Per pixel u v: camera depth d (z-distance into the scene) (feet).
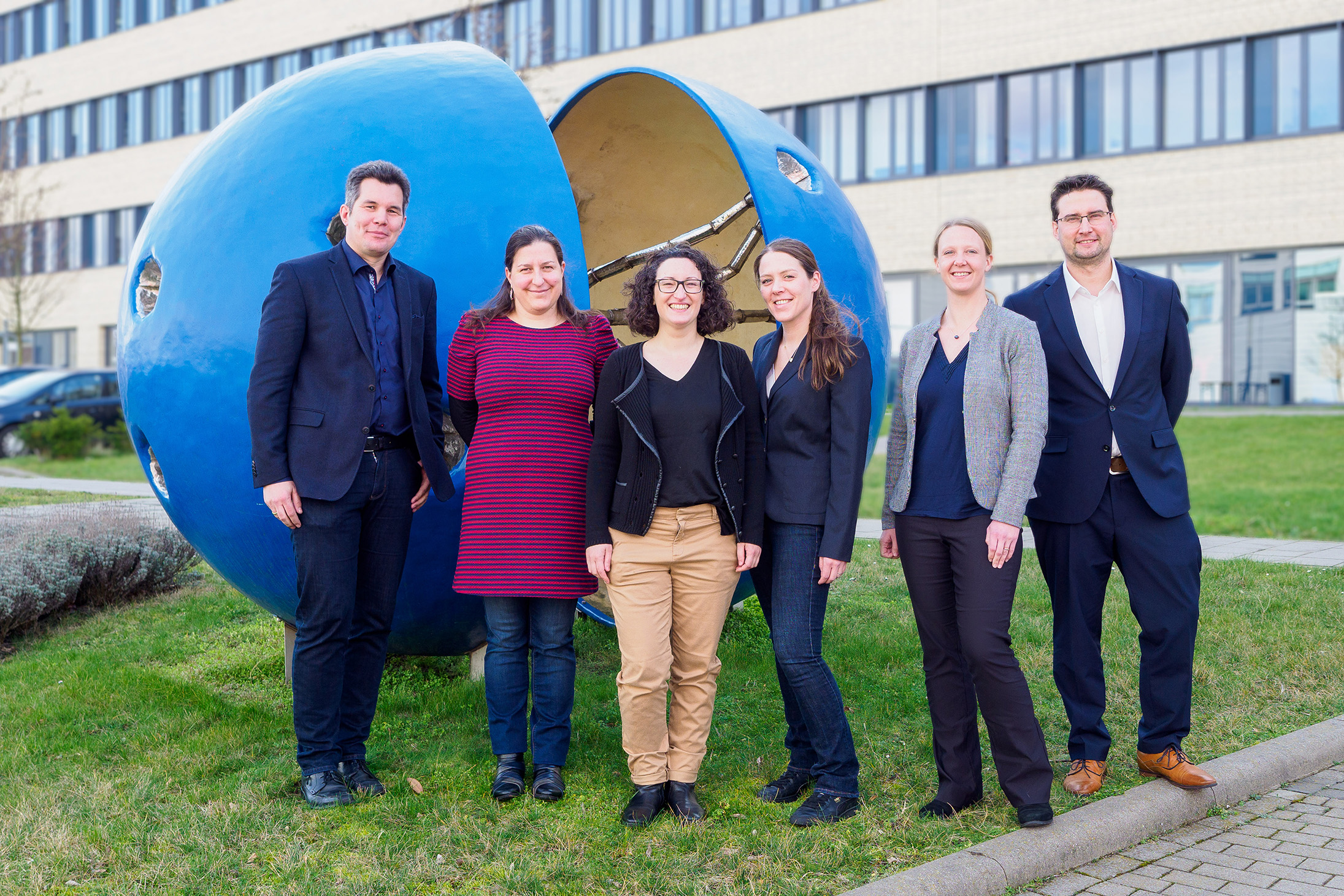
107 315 102.68
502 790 10.84
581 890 8.96
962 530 10.27
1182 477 11.28
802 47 69.97
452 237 12.22
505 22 77.41
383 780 11.53
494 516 10.80
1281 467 41.70
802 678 10.34
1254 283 59.11
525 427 10.84
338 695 11.04
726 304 10.65
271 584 13.35
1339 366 57.06
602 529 10.39
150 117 99.50
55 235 106.22
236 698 14.47
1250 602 19.06
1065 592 11.46
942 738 10.67
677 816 10.46
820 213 14.30
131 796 10.87
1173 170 60.49
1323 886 9.29
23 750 12.28
